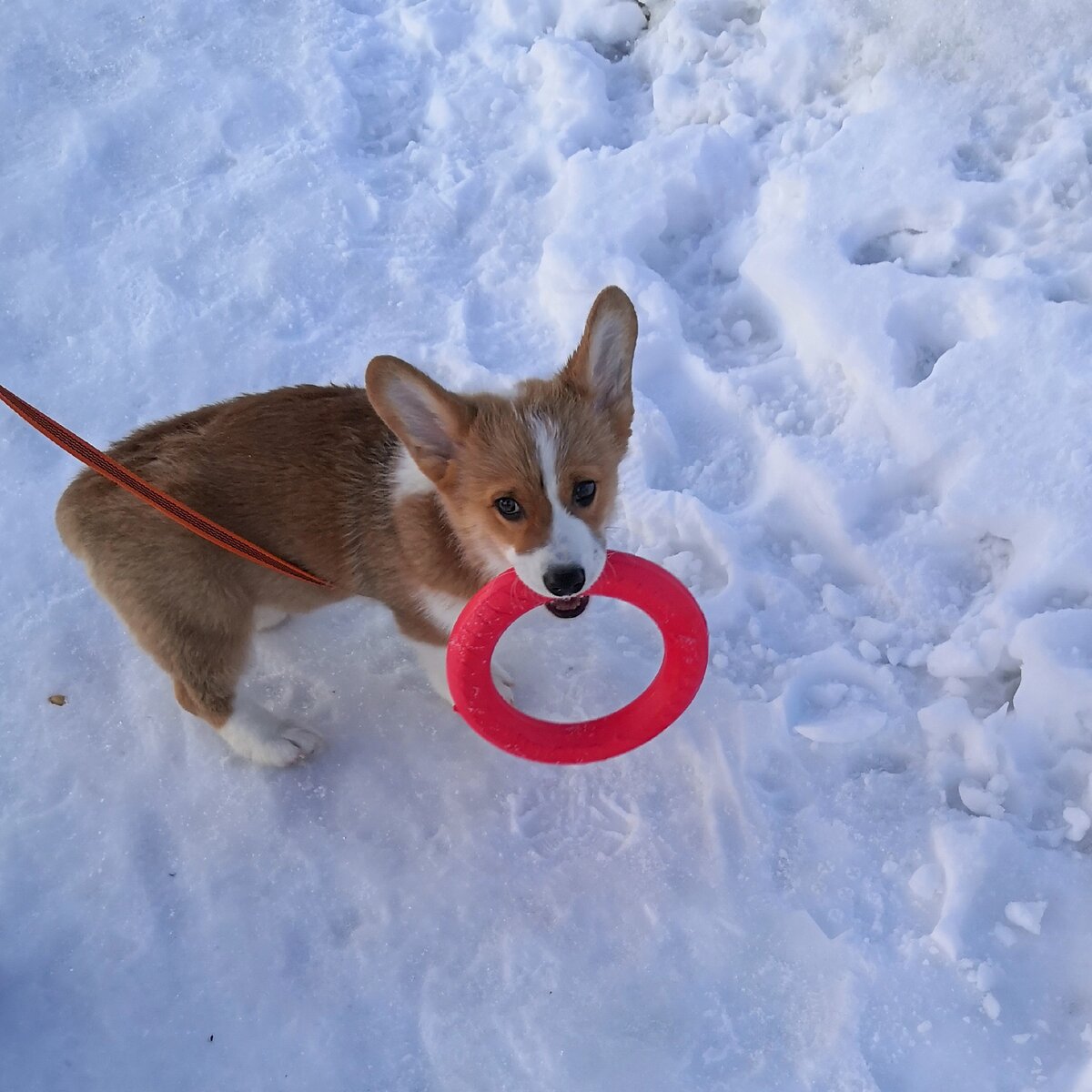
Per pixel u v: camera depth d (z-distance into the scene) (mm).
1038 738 782
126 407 1095
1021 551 856
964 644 821
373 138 1303
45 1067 731
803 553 919
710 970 721
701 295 1104
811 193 1068
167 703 907
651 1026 705
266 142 1283
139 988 760
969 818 759
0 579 986
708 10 1271
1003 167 1052
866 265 1020
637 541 950
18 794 863
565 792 821
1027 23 1094
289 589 832
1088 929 708
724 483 973
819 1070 672
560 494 687
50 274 1202
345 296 1150
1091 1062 658
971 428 897
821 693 836
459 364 1062
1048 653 779
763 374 1010
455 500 725
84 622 957
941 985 696
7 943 785
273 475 777
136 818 841
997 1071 667
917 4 1139
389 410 678
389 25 1396
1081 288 954
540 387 737
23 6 1447
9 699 917
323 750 872
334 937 771
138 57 1392
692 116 1212
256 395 820
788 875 758
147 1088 719
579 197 1142
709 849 771
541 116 1258
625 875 771
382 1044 720
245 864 812
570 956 739
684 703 747
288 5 1423
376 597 831
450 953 752
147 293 1175
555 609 725
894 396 929
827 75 1181
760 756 807
